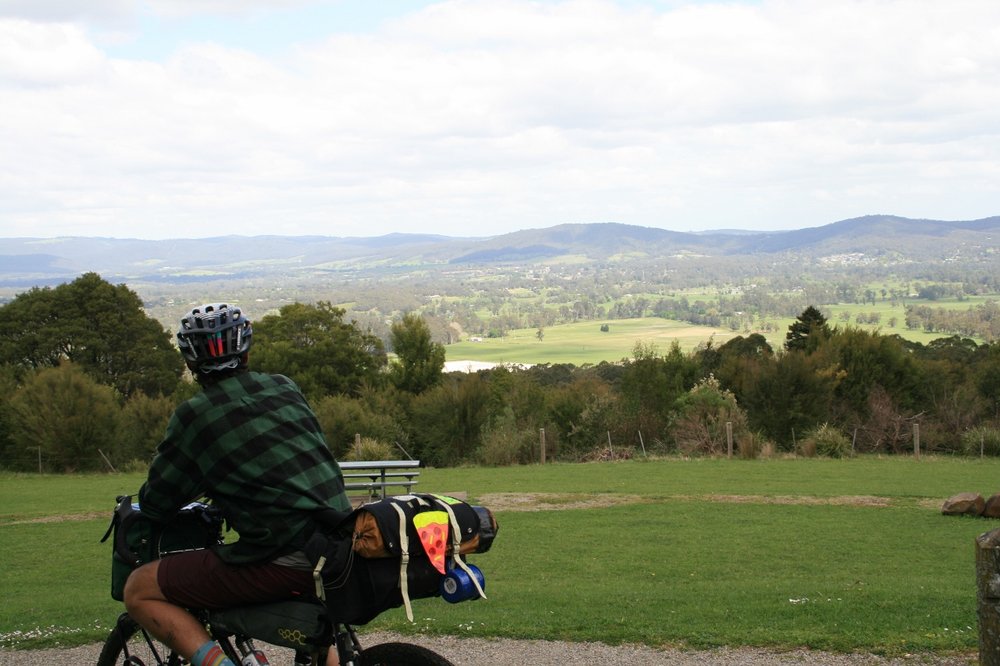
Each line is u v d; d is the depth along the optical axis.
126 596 4.49
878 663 7.68
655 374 42.84
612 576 14.41
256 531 4.23
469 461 41.16
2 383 49.66
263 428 4.33
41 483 35.50
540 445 39.56
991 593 5.84
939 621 9.16
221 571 4.31
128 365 67.38
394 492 22.02
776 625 9.16
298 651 4.62
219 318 4.41
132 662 5.46
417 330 58.78
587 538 18.61
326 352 64.50
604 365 92.69
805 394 42.81
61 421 41.34
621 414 42.41
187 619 4.40
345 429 42.28
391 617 9.90
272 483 4.25
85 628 9.28
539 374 80.25
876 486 27.80
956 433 43.00
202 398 4.36
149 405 45.56
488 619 9.55
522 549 17.25
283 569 4.25
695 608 10.30
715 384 42.59
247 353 4.54
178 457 4.37
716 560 16.02
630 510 22.97
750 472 32.06
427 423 43.00
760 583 13.04
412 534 4.21
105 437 42.59
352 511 4.32
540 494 26.59
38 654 8.36
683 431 40.59
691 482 29.16
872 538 18.50
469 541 4.40
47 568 16.58
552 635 8.66
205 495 4.55
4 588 14.34
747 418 42.94
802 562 15.80
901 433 43.56
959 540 18.25
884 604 10.20
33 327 64.81
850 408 44.97
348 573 4.20
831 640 8.25
